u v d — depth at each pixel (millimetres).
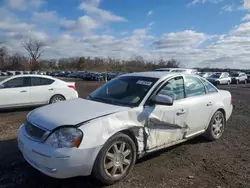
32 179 3477
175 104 4277
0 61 78500
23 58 79812
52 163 2971
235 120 7734
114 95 4262
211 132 5234
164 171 3811
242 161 4289
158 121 3941
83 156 3041
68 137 3031
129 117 3592
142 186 3330
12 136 5520
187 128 4539
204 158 4383
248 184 3461
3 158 4199
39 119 3416
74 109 3648
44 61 88125
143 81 4332
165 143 4141
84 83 31703
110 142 3291
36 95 9070
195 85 4980
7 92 8516
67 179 3482
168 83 4348
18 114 8305
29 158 3256
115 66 74312
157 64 69125
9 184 3332
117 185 3352
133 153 3586
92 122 3211
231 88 25375
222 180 3566
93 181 3361
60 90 9562
